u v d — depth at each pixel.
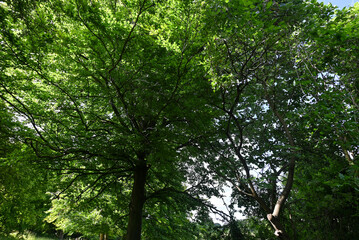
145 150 7.91
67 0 5.91
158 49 7.04
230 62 7.92
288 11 5.83
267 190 10.29
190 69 7.66
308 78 6.96
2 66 6.99
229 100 9.17
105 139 8.12
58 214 13.48
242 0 5.18
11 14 5.03
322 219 9.07
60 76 8.22
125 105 7.39
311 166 9.50
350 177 5.54
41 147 8.44
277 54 8.55
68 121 8.89
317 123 6.95
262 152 9.98
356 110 5.51
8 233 18.77
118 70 7.18
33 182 14.65
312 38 6.26
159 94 7.41
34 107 8.73
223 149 10.37
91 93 8.40
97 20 6.18
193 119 8.17
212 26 6.44
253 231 11.48
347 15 6.40
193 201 11.14
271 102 8.71
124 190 12.81
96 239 23.52
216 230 11.27
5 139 11.05
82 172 9.60
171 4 6.51
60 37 6.45
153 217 12.27
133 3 6.94
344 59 6.72
